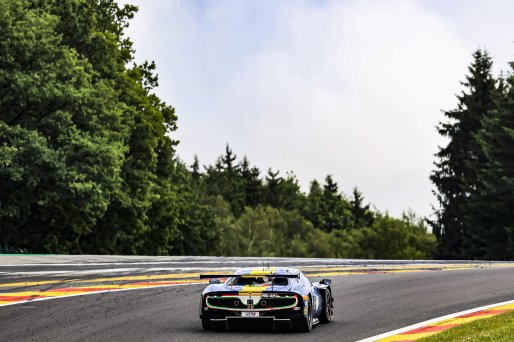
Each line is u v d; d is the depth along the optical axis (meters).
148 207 77.69
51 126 58.97
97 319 19.02
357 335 16.55
